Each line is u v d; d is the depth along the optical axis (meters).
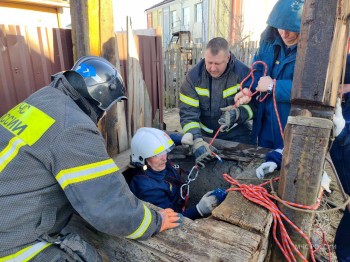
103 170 1.05
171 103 8.74
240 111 2.37
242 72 2.42
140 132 2.07
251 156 2.29
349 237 2.02
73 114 1.07
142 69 2.85
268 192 1.60
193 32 17.48
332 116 1.27
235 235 1.32
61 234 1.23
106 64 1.29
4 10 2.83
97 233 1.47
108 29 2.15
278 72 2.17
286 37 2.00
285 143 1.41
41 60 2.02
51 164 1.00
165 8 20.66
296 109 1.34
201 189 2.61
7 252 1.04
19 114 1.12
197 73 2.50
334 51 1.17
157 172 2.08
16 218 1.01
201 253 1.23
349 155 1.77
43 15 3.13
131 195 1.16
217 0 13.85
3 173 1.01
